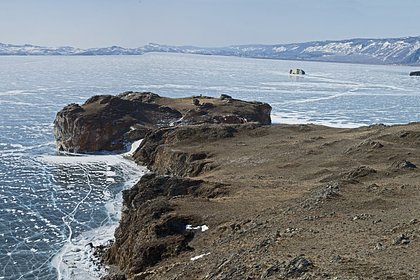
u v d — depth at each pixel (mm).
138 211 37719
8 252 41438
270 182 44625
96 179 67375
